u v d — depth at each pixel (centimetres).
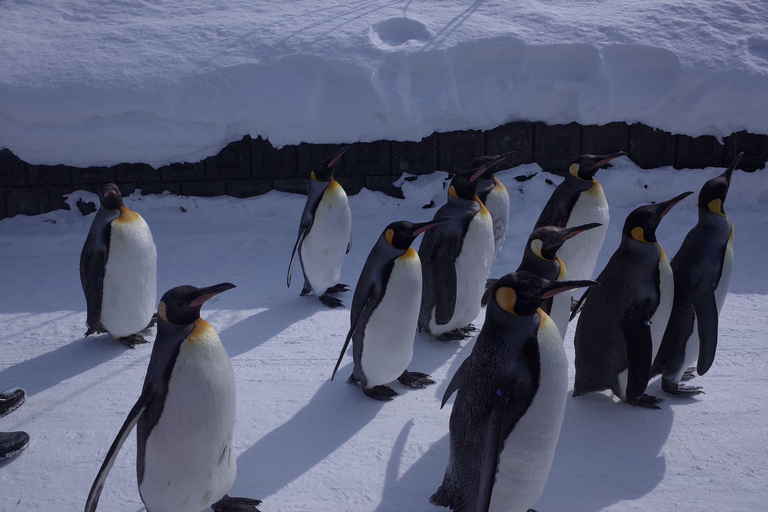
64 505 350
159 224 762
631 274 376
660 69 767
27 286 634
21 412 436
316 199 561
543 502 341
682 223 700
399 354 428
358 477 365
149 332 547
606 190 746
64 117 746
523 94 754
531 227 684
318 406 436
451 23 822
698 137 747
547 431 289
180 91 758
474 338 524
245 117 750
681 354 414
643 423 403
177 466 299
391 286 404
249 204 759
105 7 925
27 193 762
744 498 338
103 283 487
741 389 436
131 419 282
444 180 756
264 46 801
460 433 300
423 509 339
